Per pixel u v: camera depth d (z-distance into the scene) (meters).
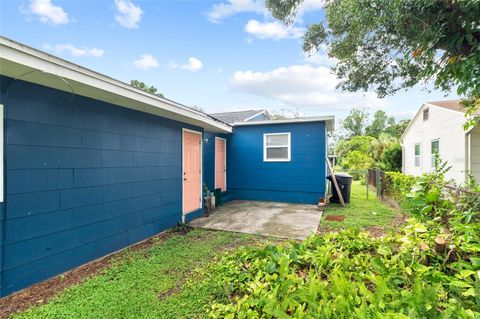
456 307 1.18
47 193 2.93
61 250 3.07
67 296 2.48
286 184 8.00
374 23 3.09
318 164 7.61
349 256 2.23
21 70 2.38
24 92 2.71
